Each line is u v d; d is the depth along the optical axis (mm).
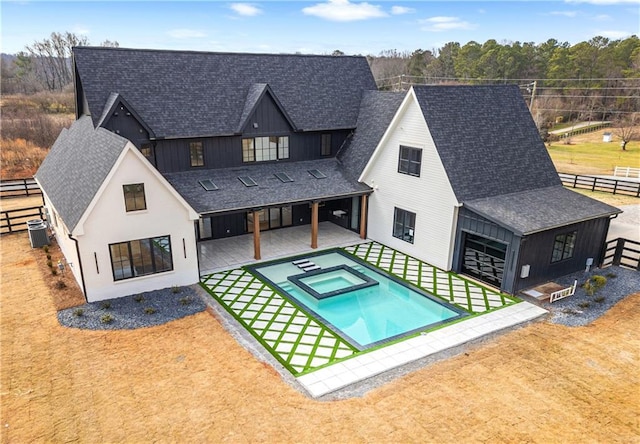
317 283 18750
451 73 95812
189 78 22234
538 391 11547
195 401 11000
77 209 15781
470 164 19297
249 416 10492
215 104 22281
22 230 24078
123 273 16562
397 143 21078
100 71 20516
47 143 49625
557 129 71875
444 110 19781
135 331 14367
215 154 22125
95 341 13711
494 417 10516
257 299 17031
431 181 19500
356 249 22578
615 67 75125
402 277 19219
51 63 94875
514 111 21906
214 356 13070
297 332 14719
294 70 25312
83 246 15453
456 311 16281
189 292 17406
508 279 17281
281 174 23078
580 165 46188
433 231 19984
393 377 12273
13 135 49000
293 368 12641
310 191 22078
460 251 19188
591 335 14422
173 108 21188
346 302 17219
